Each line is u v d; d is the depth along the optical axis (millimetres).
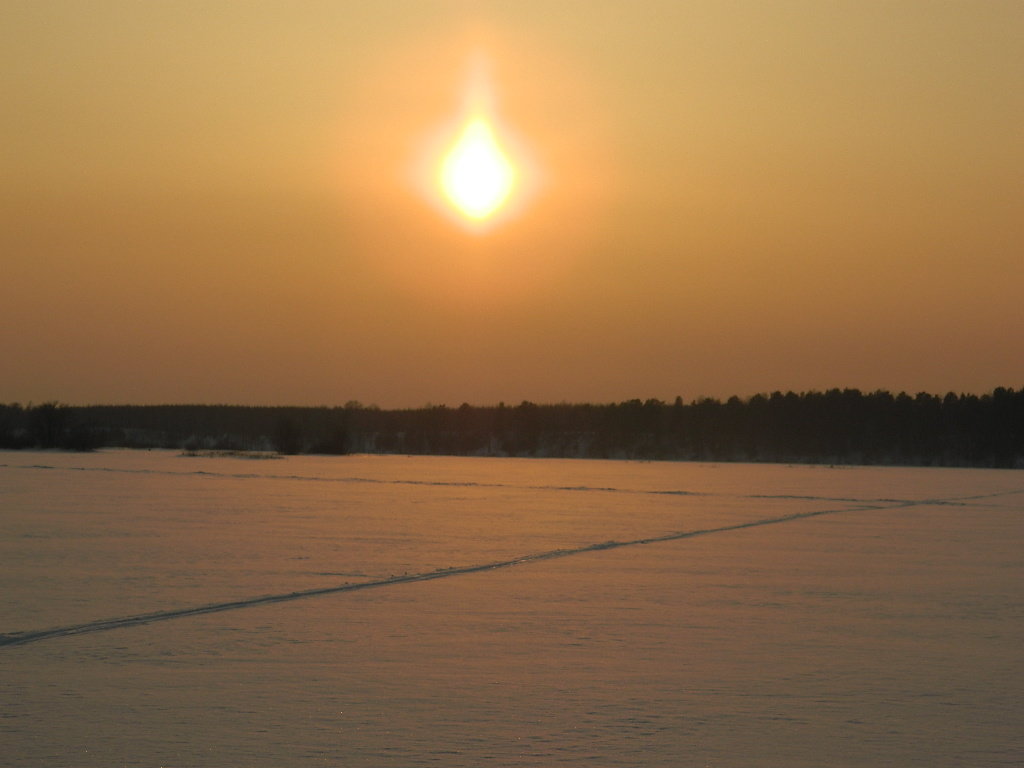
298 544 40750
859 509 68500
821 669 19562
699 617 24953
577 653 20781
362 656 20359
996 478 127500
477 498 74375
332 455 195000
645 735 15430
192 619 24125
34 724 15664
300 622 23859
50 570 32281
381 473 117000
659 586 30312
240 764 13992
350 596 27812
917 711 16766
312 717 16156
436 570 33625
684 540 45406
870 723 16094
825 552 40500
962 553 40375
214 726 15633
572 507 66875
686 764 14203
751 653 20891
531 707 16828
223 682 18234
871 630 23484
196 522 49531
